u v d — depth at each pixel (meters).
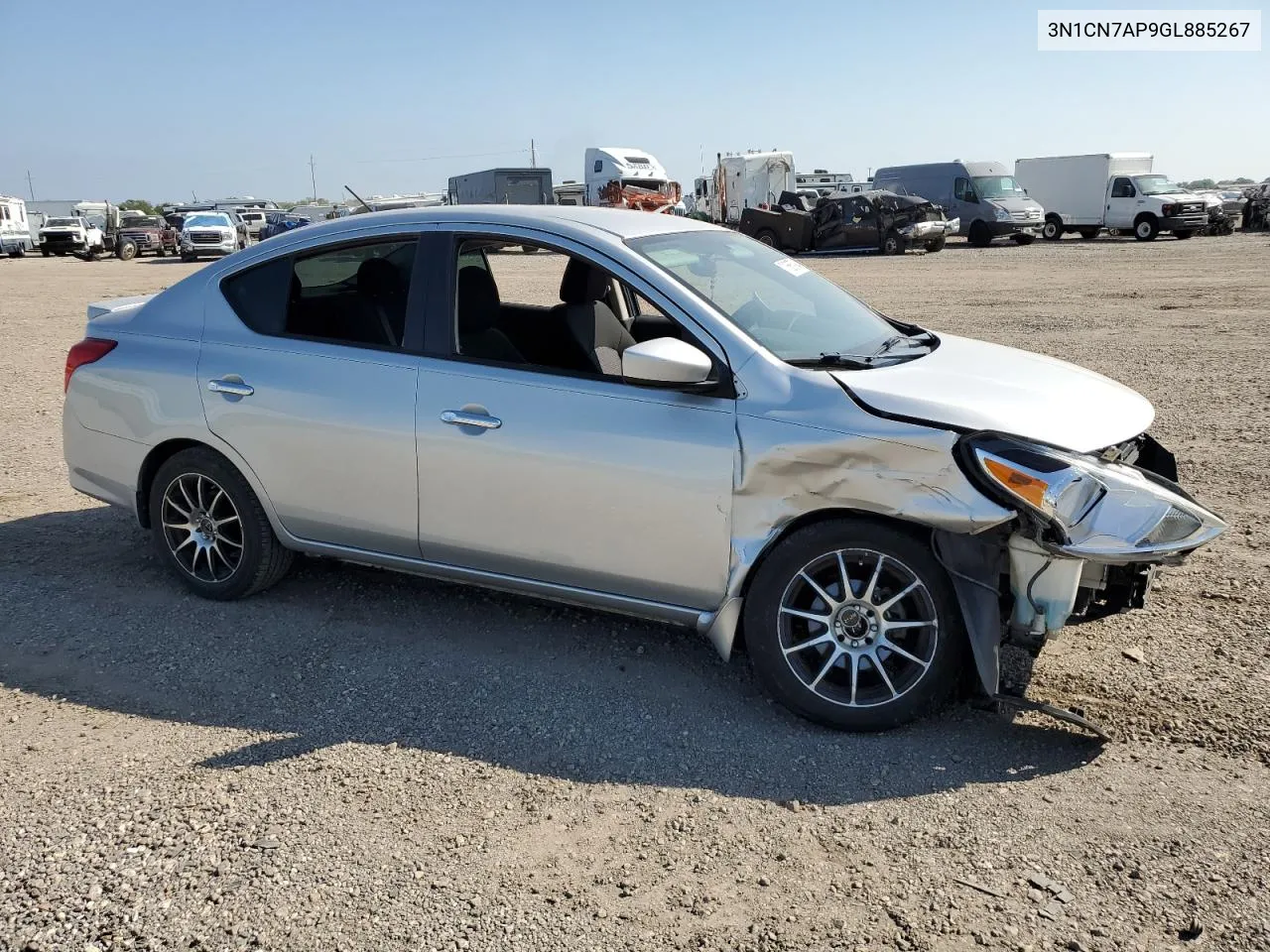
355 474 4.09
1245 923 2.52
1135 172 33.00
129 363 4.57
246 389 4.27
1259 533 5.20
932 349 4.09
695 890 2.69
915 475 3.25
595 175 40.19
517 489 3.78
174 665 4.00
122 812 3.04
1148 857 2.78
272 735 3.50
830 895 2.66
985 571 3.29
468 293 4.02
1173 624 4.18
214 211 44.97
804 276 4.47
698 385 3.48
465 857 2.84
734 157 41.62
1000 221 31.33
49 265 35.38
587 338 3.98
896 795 3.10
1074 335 11.91
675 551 3.59
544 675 3.90
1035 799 3.06
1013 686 3.70
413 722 3.57
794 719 3.58
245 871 2.77
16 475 6.72
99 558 5.15
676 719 3.58
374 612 4.48
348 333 4.17
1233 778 3.13
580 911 2.61
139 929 2.56
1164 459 3.80
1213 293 15.84
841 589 3.43
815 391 3.41
